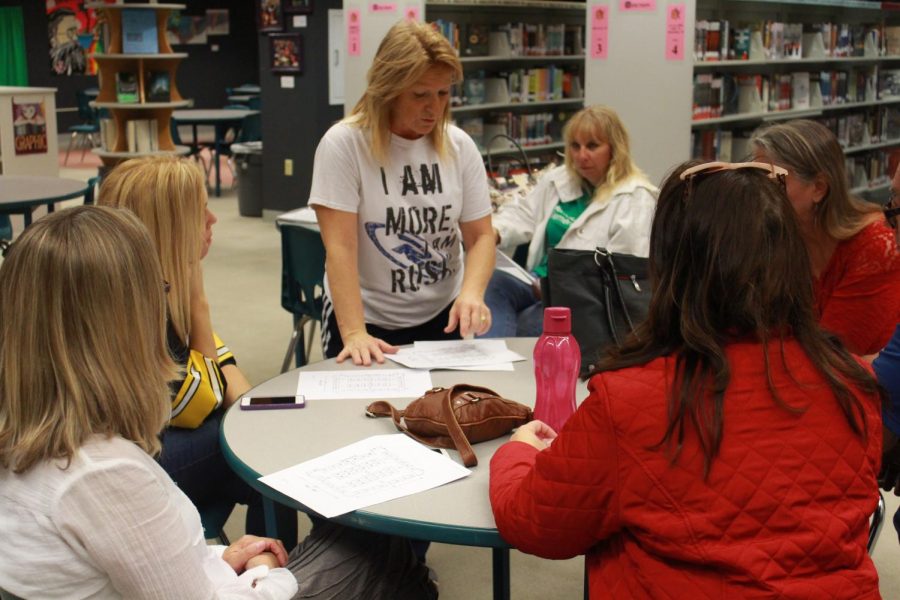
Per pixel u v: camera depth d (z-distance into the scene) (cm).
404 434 183
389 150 240
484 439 180
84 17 1772
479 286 250
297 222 390
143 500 119
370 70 236
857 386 125
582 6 676
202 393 205
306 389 212
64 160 1375
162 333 131
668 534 120
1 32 1742
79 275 119
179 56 759
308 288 371
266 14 818
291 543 194
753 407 121
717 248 121
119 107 754
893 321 233
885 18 811
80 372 119
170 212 200
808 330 125
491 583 276
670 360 125
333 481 163
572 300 217
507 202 363
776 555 117
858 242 232
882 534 304
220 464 212
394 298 252
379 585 172
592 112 320
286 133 834
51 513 116
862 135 774
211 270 675
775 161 229
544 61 689
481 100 630
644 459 122
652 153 495
